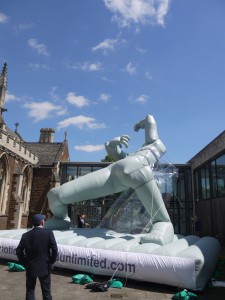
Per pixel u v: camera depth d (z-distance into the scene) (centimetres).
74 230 873
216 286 622
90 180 853
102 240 739
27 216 2709
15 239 798
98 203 1812
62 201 864
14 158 2445
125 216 923
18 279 614
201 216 2192
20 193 2428
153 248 641
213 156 1902
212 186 1961
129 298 517
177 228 2350
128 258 616
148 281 594
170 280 571
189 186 2461
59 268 717
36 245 411
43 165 2884
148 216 905
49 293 407
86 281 606
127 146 976
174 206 2412
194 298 521
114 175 844
